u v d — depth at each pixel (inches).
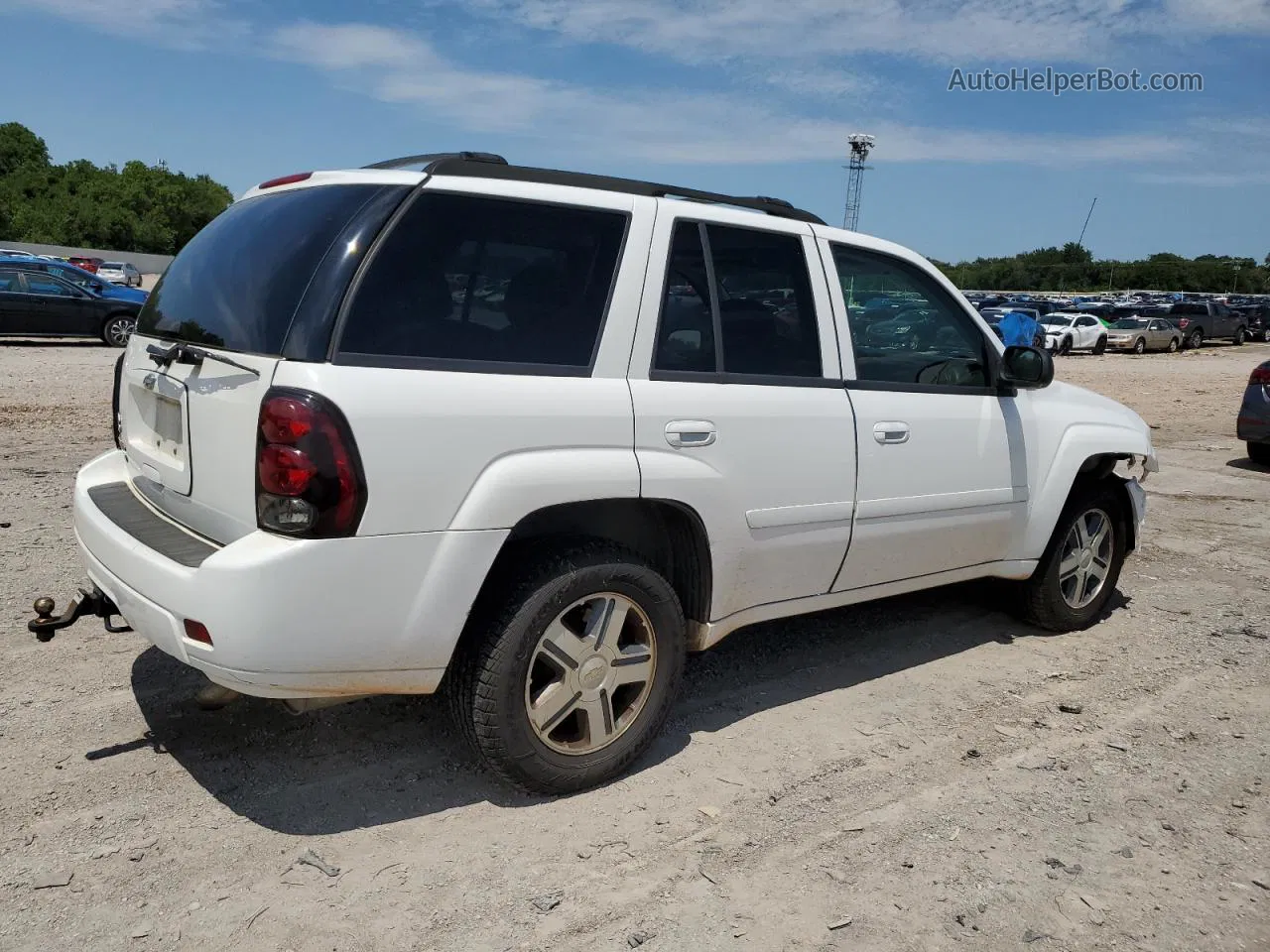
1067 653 193.8
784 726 155.0
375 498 108.7
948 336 175.9
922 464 165.0
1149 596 233.3
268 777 131.9
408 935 102.9
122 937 100.7
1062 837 126.6
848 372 156.9
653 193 140.6
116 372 154.5
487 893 110.0
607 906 108.9
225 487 114.9
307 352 108.2
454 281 118.2
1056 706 167.5
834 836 124.5
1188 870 120.6
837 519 153.3
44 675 157.9
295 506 106.0
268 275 117.6
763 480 142.6
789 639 193.8
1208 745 154.4
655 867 116.4
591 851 118.9
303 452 105.3
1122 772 144.8
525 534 128.9
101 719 144.9
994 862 120.4
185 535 123.0
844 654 187.5
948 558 176.2
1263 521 317.1
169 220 3324.3
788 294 150.6
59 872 110.2
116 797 125.3
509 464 117.5
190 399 120.3
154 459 132.0
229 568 105.7
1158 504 342.3
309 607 107.1
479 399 115.8
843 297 158.2
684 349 136.7
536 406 119.9
